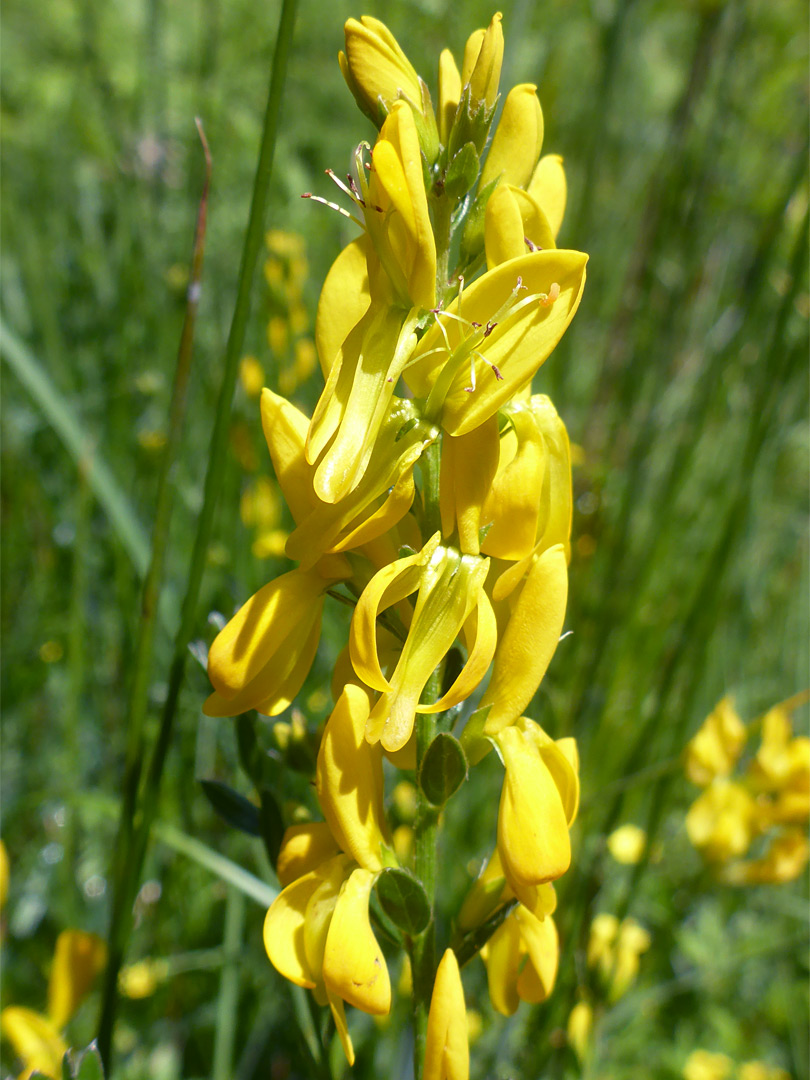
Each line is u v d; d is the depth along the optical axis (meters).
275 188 0.21
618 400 0.17
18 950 0.13
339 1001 0.06
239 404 0.15
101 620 0.16
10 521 0.17
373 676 0.06
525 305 0.06
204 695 0.14
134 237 0.19
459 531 0.06
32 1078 0.07
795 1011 0.15
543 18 0.20
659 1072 0.14
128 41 0.24
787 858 0.13
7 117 0.22
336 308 0.07
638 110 0.23
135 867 0.08
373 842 0.06
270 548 0.15
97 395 0.18
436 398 0.06
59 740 0.15
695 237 0.17
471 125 0.07
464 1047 0.06
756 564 0.18
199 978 0.13
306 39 0.24
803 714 0.18
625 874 0.15
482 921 0.07
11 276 0.19
